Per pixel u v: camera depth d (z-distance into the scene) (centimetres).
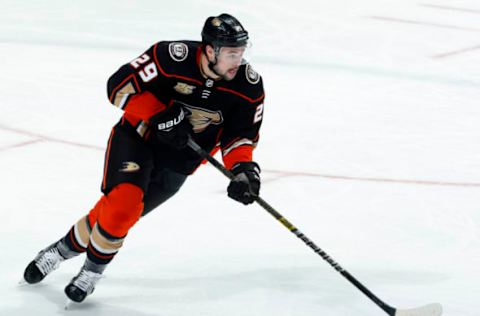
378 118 1858
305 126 1777
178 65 912
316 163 1555
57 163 1503
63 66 2138
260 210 1322
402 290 1060
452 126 1823
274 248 1180
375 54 2411
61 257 1022
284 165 1538
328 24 2722
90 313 970
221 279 1073
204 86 925
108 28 2544
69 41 2377
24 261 1109
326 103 1950
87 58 2220
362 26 2722
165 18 2697
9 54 2220
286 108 1897
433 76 2220
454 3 3117
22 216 1264
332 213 1321
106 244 936
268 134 1714
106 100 1891
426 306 935
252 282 1068
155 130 940
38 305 987
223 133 993
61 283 1052
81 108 1827
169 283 1058
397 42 2550
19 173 1446
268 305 1005
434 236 1245
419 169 1543
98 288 1037
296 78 2139
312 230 1252
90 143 1617
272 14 2806
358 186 1443
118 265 1105
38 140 1619
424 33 2672
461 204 1378
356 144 1672
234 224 1264
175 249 1165
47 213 1281
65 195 1357
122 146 954
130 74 918
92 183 1416
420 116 1888
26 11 2705
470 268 1137
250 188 948
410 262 1151
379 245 1205
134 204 927
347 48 2456
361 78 2170
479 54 2455
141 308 987
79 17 2658
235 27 875
